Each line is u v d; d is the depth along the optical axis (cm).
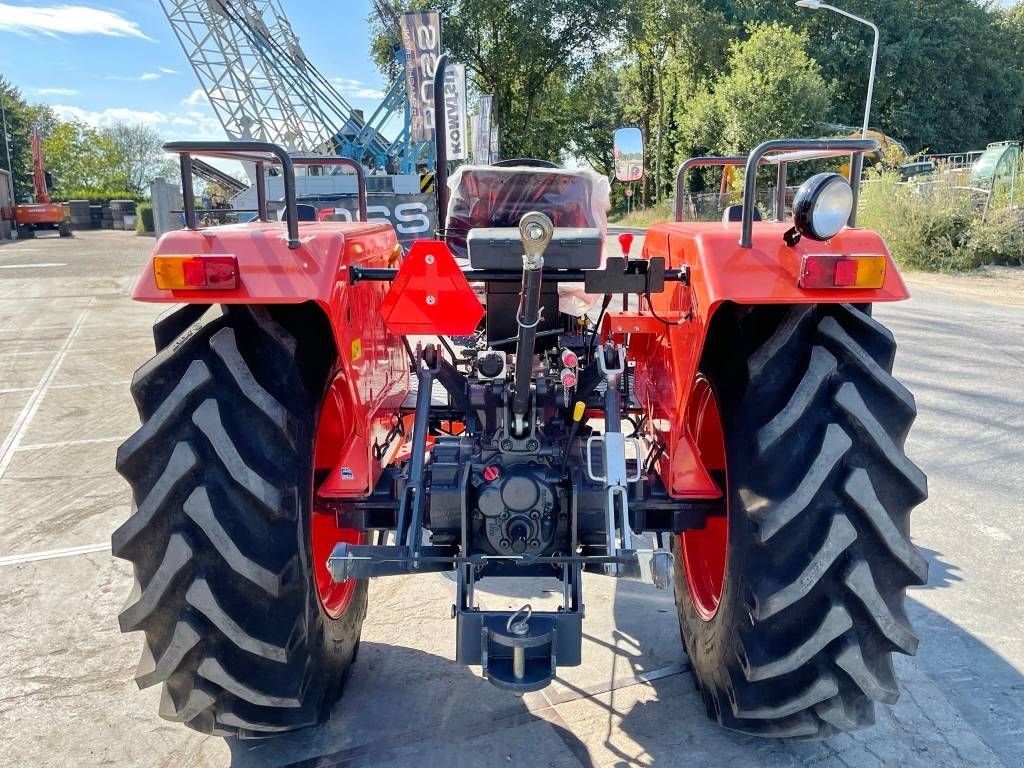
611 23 3612
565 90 3922
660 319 278
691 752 261
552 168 396
